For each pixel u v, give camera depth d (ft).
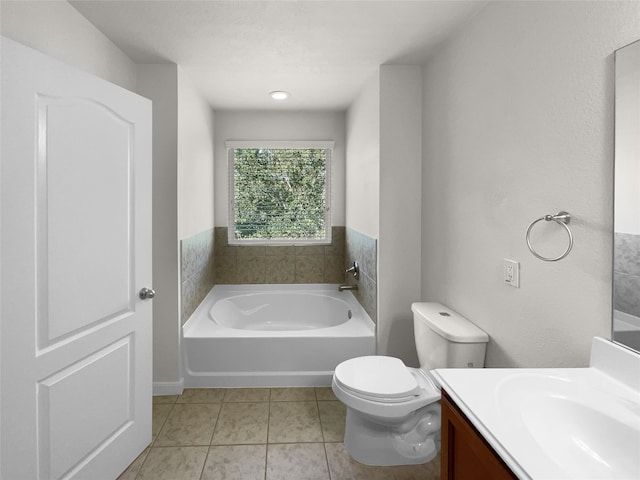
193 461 6.59
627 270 3.61
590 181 4.06
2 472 4.31
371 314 9.73
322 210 13.60
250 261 13.46
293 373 9.33
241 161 13.37
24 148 4.49
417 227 8.98
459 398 3.47
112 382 5.97
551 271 4.67
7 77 4.27
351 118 12.09
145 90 8.59
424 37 7.36
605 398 3.47
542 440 3.25
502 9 5.67
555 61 4.56
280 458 6.70
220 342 9.24
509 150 5.50
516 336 5.39
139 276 6.46
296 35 7.28
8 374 4.35
